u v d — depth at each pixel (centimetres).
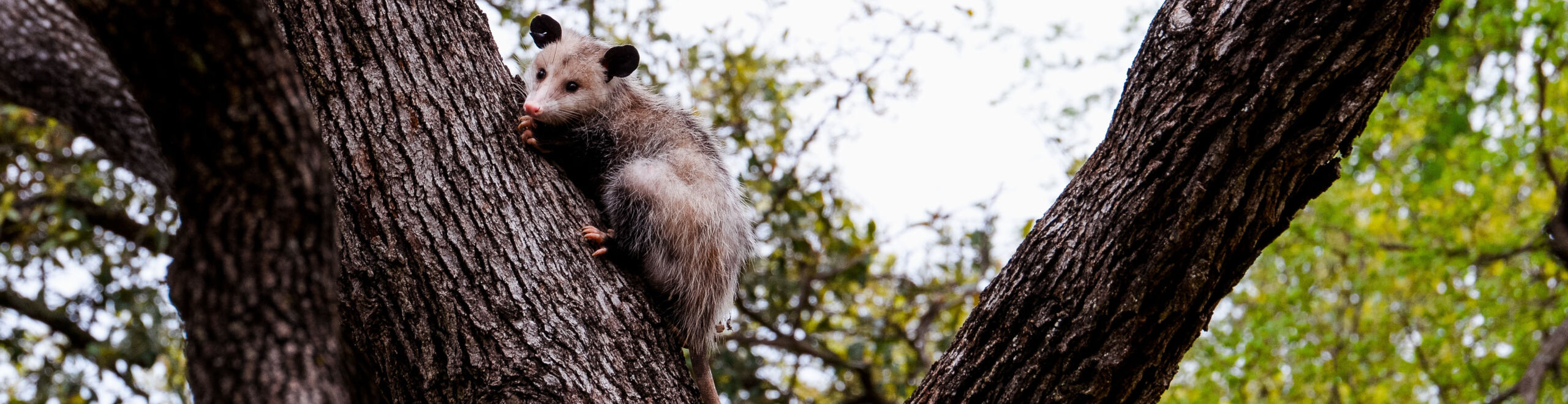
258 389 146
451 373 210
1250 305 751
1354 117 190
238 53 142
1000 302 219
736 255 314
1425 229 763
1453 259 729
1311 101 188
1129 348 206
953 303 575
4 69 250
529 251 225
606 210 285
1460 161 750
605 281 234
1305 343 726
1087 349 208
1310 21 185
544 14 351
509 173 234
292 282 152
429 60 234
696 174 304
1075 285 208
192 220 149
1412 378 761
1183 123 195
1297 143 190
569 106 311
